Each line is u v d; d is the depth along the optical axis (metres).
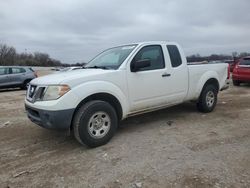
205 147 4.17
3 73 14.92
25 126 5.86
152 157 3.83
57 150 4.30
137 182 3.13
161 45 5.42
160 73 5.21
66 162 3.80
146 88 5.00
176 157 3.80
